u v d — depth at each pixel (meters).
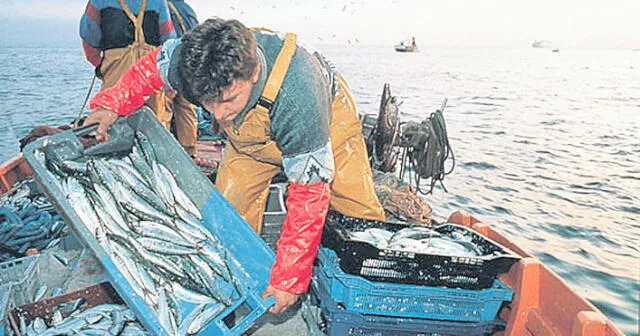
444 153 5.21
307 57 2.16
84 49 4.45
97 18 4.27
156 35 4.50
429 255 2.51
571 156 17.69
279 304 2.23
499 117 26.58
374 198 3.12
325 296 2.72
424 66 92.69
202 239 2.68
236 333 2.20
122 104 2.67
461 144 19.05
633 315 7.79
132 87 2.63
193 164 2.77
